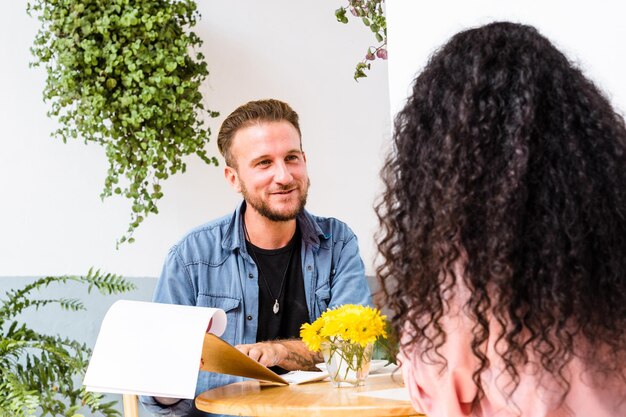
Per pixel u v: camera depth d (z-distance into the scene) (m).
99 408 3.33
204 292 2.37
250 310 2.38
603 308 0.94
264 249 2.44
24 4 3.97
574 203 0.94
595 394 0.98
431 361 1.02
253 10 3.97
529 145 0.95
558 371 0.96
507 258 0.94
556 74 0.99
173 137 3.56
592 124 0.97
